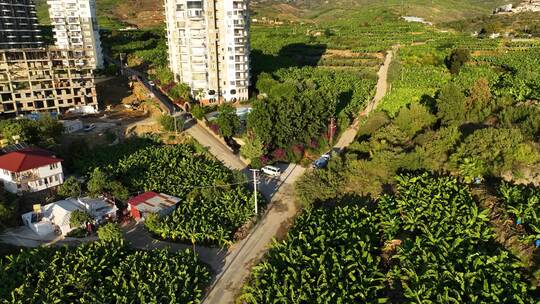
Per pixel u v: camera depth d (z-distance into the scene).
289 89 103.06
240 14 103.12
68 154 79.56
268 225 60.81
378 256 48.88
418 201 54.12
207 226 57.47
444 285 41.16
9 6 140.38
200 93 108.38
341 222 53.91
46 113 86.31
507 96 80.69
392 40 192.50
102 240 54.19
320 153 83.31
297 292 43.69
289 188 71.31
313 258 47.91
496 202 51.47
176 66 121.69
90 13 147.25
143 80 133.50
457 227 48.28
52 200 66.25
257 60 158.12
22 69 95.56
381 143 71.94
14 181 64.38
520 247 44.34
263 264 48.81
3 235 58.06
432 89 108.94
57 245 56.03
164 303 45.00
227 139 88.94
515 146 56.84
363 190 62.09
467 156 59.72
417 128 76.94
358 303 42.06
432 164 62.94
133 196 67.38
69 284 46.97
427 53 155.00
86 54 103.19
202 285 48.78
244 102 111.06
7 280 47.41
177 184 70.31
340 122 92.69
